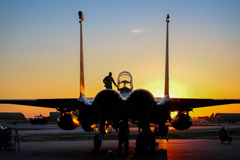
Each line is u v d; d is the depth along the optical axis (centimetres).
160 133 1388
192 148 1545
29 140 2148
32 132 3212
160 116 1217
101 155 1292
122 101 1140
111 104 1141
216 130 3403
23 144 1823
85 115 1206
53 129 3975
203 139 2164
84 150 1485
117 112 1138
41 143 1891
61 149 1540
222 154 1307
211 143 1823
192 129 3744
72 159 1172
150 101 1129
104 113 1140
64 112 1347
